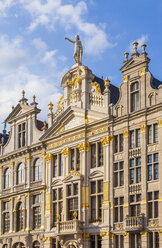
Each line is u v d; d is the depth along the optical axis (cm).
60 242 5062
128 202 4622
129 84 4888
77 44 5581
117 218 4747
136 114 4709
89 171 5081
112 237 4712
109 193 4822
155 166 4506
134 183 4634
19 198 5881
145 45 4816
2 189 6194
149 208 4472
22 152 5956
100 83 5728
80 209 5006
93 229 4888
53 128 5572
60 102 5675
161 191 4372
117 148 4884
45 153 5666
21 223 5812
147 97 4688
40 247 5422
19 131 6188
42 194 5575
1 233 6050
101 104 5122
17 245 5806
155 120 4569
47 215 5419
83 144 5150
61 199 5328
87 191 5038
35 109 5966
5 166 6253
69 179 5188
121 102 4931
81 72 5425
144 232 4416
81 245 4909
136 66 4847
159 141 4478
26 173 5881
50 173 5512
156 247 4331
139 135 4700
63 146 5400
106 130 4969
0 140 7150
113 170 4853
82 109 5238
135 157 4675
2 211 6134
